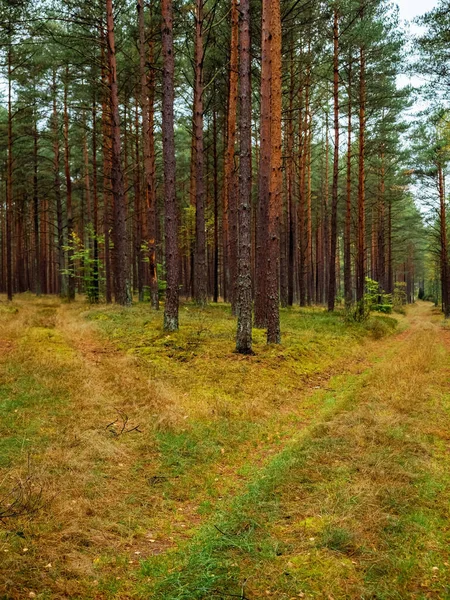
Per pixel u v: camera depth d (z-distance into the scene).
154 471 5.35
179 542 3.97
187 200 36.56
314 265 47.34
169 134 12.09
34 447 5.59
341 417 7.11
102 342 11.88
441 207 27.86
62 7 17.67
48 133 27.59
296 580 3.27
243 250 10.83
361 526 3.95
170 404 7.39
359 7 18.72
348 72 21.12
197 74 18.23
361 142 22.41
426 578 3.28
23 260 41.00
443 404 7.79
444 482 4.79
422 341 15.80
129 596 3.22
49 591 3.17
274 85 11.90
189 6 17.33
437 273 51.66
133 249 38.31
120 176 18.64
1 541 3.65
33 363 9.06
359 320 18.66
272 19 12.27
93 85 21.45
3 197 39.53
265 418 7.30
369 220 37.31
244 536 3.88
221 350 10.98
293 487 4.79
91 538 3.88
